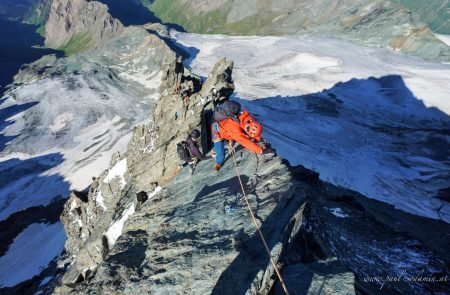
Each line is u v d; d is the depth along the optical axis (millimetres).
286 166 9164
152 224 10539
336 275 6148
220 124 9508
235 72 121188
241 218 8023
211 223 8555
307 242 7711
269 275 6344
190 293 6973
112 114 112938
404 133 77250
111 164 25359
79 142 101812
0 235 57000
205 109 15289
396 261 10055
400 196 54469
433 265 10125
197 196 10195
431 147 70500
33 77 151500
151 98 120375
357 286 6969
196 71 133250
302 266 6508
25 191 83750
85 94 126312
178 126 17719
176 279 7461
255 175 9352
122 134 100875
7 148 103000
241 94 102938
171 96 20859
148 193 15906
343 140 74562
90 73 139625
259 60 134500
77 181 84312
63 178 86688
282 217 7414
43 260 42594
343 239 9297
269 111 89812
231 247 7387
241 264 6773
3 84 160625
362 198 47281
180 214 9742
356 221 12914
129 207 16531
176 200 10836
